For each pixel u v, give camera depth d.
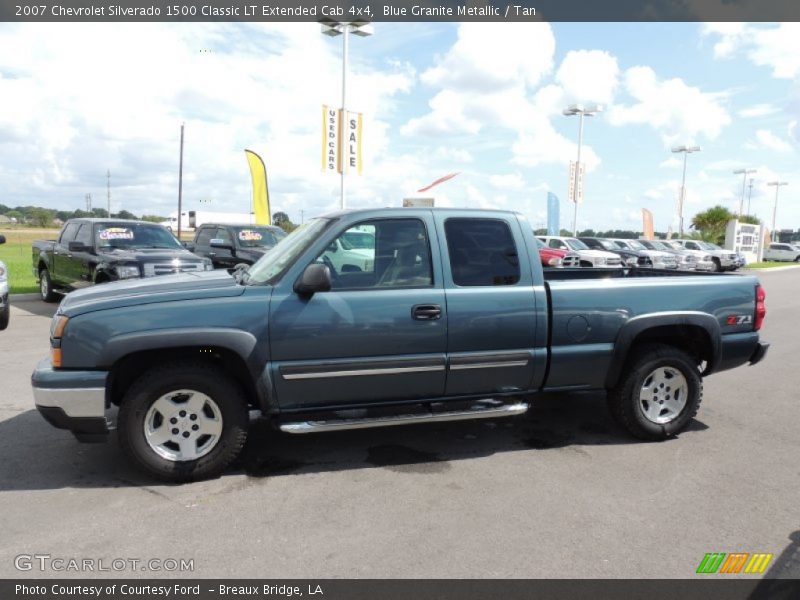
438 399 4.25
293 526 3.26
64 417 3.62
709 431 4.96
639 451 4.47
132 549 3.01
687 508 3.52
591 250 24.25
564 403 5.78
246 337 3.74
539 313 4.30
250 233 13.95
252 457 4.29
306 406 3.99
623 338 4.47
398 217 4.14
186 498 3.61
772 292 18.39
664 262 27.59
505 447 4.54
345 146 20.83
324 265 3.81
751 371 7.32
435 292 4.09
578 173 34.09
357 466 4.14
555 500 3.61
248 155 23.12
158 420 3.84
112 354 3.60
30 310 11.70
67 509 3.44
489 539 3.13
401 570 2.83
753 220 52.44
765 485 3.86
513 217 4.38
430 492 3.72
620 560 2.94
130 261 9.40
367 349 3.96
